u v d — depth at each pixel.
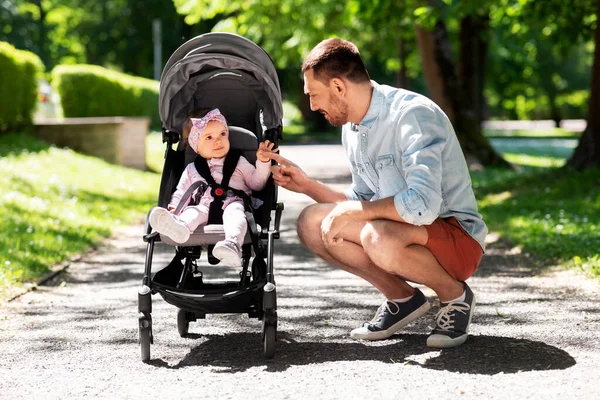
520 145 38.16
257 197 5.61
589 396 4.10
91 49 52.09
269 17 22.59
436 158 4.82
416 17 15.64
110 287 7.51
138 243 10.28
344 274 8.12
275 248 9.82
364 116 5.06
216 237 5.09
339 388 4.34
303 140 38.78
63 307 6.64
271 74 5.73
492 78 48.50
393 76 49.62
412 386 4.34
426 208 4.73
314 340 5.43
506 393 4.18
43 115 23.84
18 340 5.59
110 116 24.94
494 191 15.43
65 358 5.11
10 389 4.48
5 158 14.71
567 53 19.75
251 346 5.32
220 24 22.69
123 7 49.72
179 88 5.73
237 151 5.56
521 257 8.81
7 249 8.28
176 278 5.36
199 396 4.28
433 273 5.05
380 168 5.09
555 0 17.64
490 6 17.09
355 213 4.83
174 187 5.70
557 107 70.38
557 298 6.59
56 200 12.28
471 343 5.19
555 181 14.97
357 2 16.86
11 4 53.75
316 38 22.84
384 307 5.41
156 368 4.86
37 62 18.20
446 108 21.56
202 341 5.48
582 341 5.18
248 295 4.96
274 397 4.22
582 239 9.09
